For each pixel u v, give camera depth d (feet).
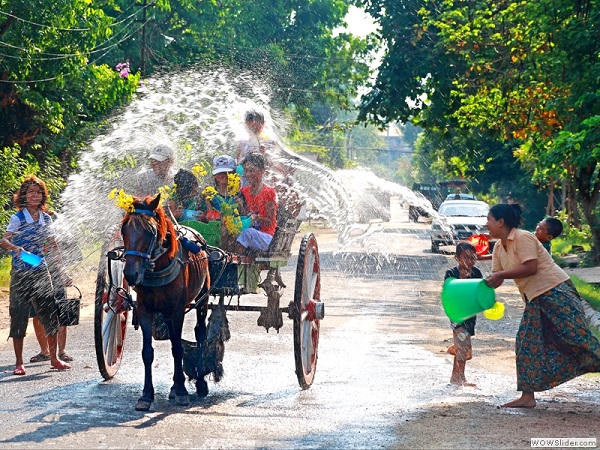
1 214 113.60
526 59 146.41
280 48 268.62
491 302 44.29
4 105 136.77
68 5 125.08
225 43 247.70
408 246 194.59
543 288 44.45
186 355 47.67
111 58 173.47
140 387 49.57
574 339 43.96
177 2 213.87
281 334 70.08
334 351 63.00
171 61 200.13
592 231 147.74
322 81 296.30
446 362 59.16
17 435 37.60
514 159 268.41
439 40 178.50
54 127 136.26
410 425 40.04
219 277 48.47
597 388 51.44
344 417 41.96
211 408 44.27
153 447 35.76
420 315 83.97
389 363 58.44
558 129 138.72
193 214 50.96
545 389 44.37
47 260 55.42
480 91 155.43
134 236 41.78
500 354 63.00
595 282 115.55
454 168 244.42
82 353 61.00
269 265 50.65
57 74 131.13
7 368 55.47
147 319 44.78
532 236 44.86
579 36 114.11
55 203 109.40
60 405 44.11
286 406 44.88
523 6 137.80
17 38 122.62
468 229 168.25
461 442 36.42
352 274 129.59
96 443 36.29
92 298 92.73
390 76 189.06
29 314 53.78
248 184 51.49
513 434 38.01
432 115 191.21
